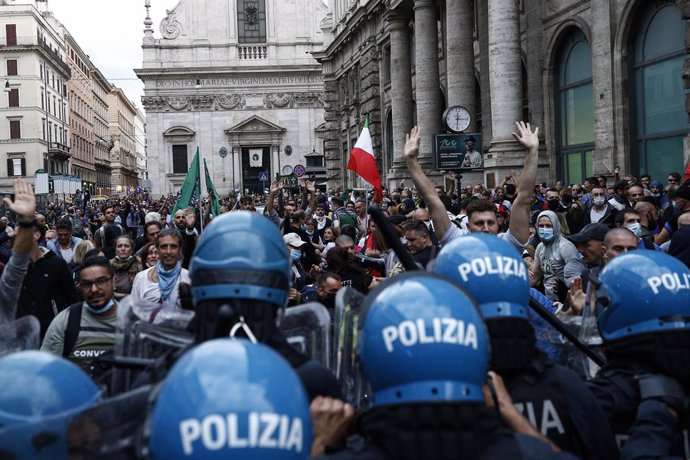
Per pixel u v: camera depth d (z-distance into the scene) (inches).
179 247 285.4
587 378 149.9
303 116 2847.0
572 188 641.0
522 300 112.0
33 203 202.7
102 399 91.2
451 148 679.1
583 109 824.9
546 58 870.4
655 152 709.9
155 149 2817.4
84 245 401.1
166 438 68.6
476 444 79.0
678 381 119.2
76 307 216.7
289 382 72.1
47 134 3218.5
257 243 102.7
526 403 109.7
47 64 3257.9
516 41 820.6
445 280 89.4
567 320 157.1
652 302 118.6
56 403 83.6
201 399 68.5
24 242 202.2
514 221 217.2
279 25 2829.7
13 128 3048.7
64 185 1818.4
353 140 1718.8
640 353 120.4
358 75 1646.2
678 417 116.8
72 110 3843.5
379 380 83.1
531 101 904.9
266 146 2859.3
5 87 2984.7
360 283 330.0
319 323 133.3
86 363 211.8
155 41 2802.7
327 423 98.3
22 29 3024.1
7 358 86.7
